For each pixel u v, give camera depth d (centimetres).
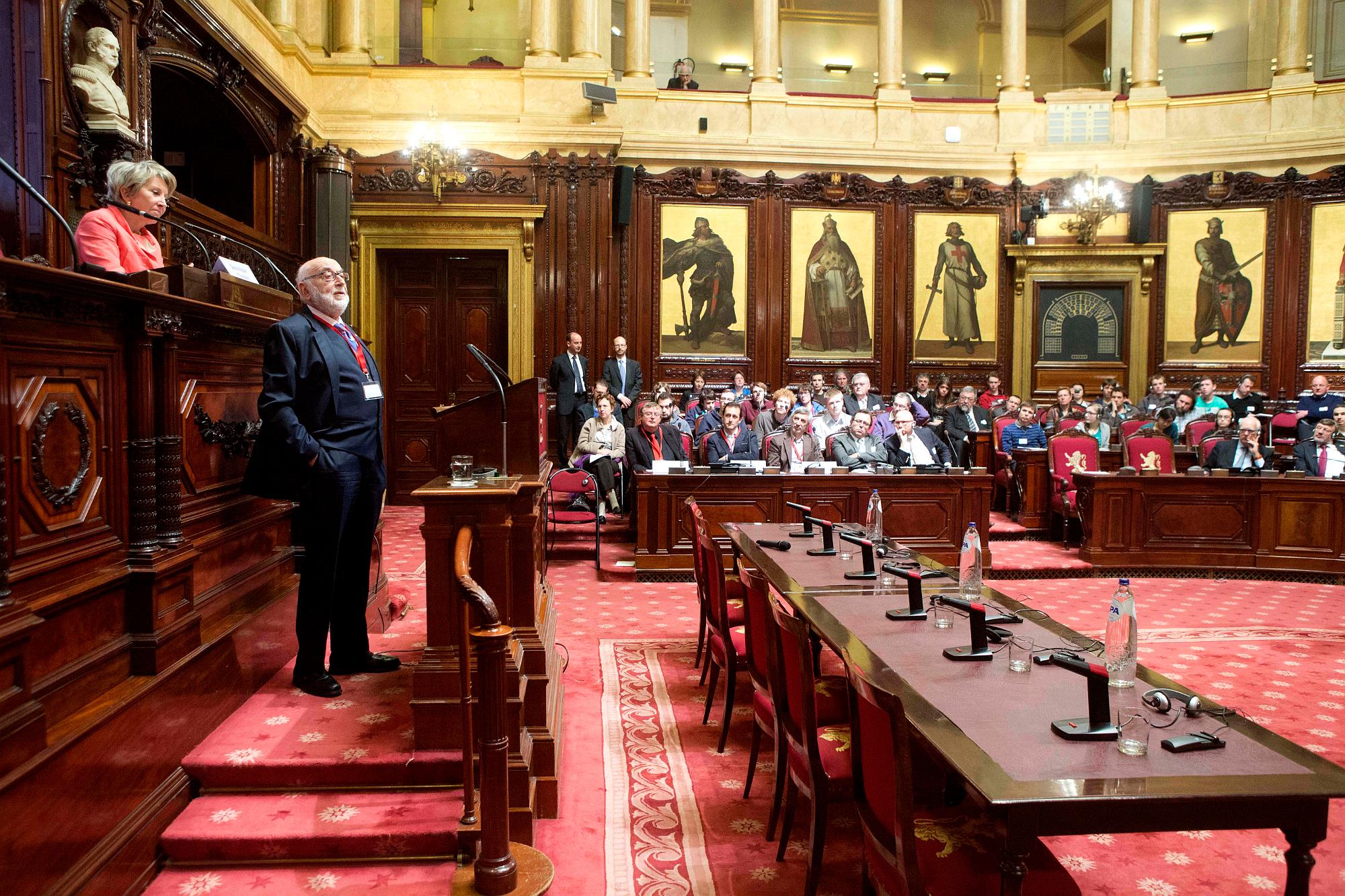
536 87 1120
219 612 362
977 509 758
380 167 1088
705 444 852
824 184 1237
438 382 1140
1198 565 788
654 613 641
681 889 289
